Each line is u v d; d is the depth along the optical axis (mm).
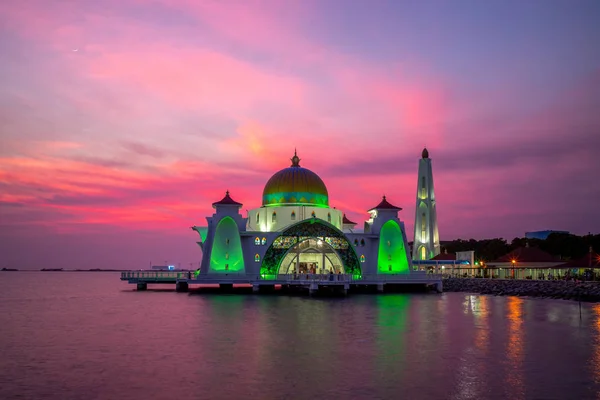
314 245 88188
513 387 23594
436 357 29547
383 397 22141
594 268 87000
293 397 22109
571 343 34188
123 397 22109
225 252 83938
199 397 22062
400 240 89875
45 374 25703
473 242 168625
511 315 50375
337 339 35344
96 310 56719
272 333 37812
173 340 34969
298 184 91500
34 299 79750
